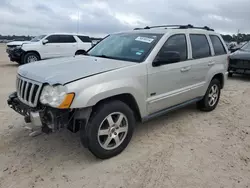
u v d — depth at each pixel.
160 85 3.68
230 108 5.48
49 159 3.15
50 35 12.96
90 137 2.90
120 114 3.17
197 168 3.01
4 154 3.23
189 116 4.87
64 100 2.63
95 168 2.97
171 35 3.94
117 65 3.28
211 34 5.04
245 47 10.15
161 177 2.82
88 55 4.27
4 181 2.68
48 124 2.78
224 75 5.29
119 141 3.25
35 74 3.04
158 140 3.76
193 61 4.33
